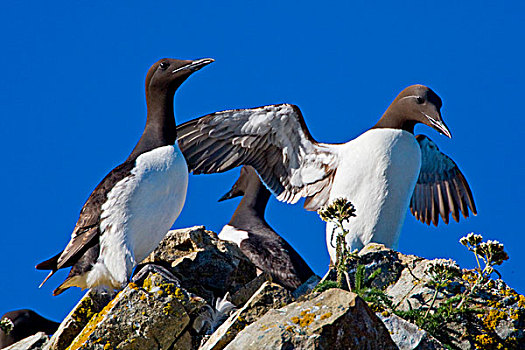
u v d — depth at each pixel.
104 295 14.20
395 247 17.41
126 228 14.38
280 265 18.34
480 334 12.65
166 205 14.79
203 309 12.91
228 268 15.96
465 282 13.16
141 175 14.61
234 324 12.29
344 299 11.23
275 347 10.85
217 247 16.19
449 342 12.59
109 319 12.52
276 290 12.62
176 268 15.67
